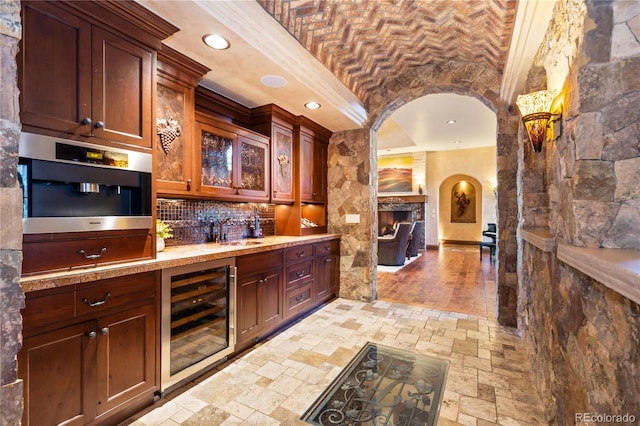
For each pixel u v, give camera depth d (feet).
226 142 9.16
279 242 9.98
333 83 10.11
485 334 9.59
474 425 5.50
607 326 3.29
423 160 32.45
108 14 5.28
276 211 12.62
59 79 4.75
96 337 5.05
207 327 7.22
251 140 9.95
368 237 13.11
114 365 5.30
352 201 13.44
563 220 4.81
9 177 2.45
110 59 5.40
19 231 2.51
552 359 5.43
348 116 11.78
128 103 5.67
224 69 8.01
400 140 28.14
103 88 5.28
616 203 3.88
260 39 6.92
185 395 6.34
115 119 5.47
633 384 2.76
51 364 4.52
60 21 4.77
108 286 5.23
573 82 4.37
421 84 11.62
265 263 9.12
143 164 5.88
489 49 9.56
